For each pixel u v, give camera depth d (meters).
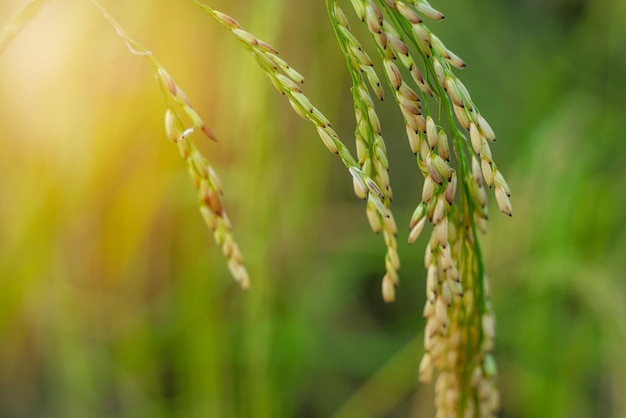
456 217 0.45
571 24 1.03
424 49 0.41
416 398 0.86
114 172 0.73
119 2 0.69
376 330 0.95
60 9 0.67
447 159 0.41
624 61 0.93
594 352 0.80
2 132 0.67
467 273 0.46
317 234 0.84
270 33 0.64
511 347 0.89
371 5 0.40
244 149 0.68
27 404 0.83
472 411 0.49
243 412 0.74
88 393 0.79
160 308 0.82
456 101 0.41
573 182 0.81
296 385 0.77
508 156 0.96
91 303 0.79
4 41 0.43
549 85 0.92
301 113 0.41
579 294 0.81
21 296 0.70
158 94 0.72
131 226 0.76
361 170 0.41
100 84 0.69
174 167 0.74
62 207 0.69
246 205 0.69
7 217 0.68
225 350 0.75
